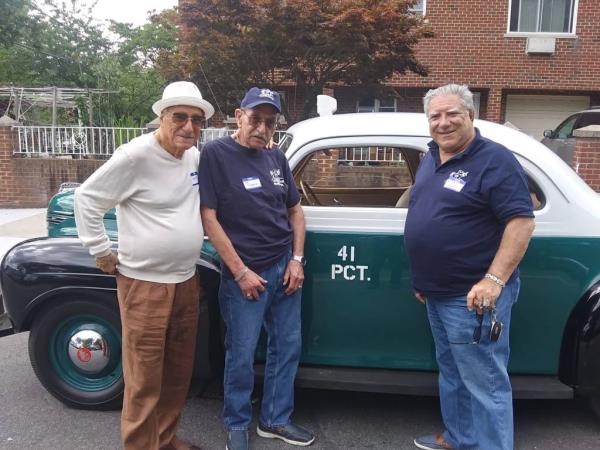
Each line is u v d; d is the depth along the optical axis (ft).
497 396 8.98
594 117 34.06
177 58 33.71
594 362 10.23
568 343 10.51
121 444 10.71
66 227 12.96
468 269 8.79
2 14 47.19
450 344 9.23
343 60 33.71
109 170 8.75
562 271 10.35
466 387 9.37
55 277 11.20
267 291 10.04
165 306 9.24
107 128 36.17
